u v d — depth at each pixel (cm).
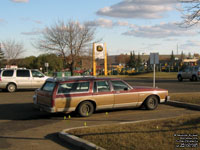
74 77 1029
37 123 899
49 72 6262
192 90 1988
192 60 5712
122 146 579
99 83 1021
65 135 690
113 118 959
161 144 580
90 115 1008
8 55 4962
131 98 1067
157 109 1148
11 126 858
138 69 6588
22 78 1984
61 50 2775
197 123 720
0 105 1305
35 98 1066
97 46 2903
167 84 2702
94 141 626
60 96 940
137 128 715
